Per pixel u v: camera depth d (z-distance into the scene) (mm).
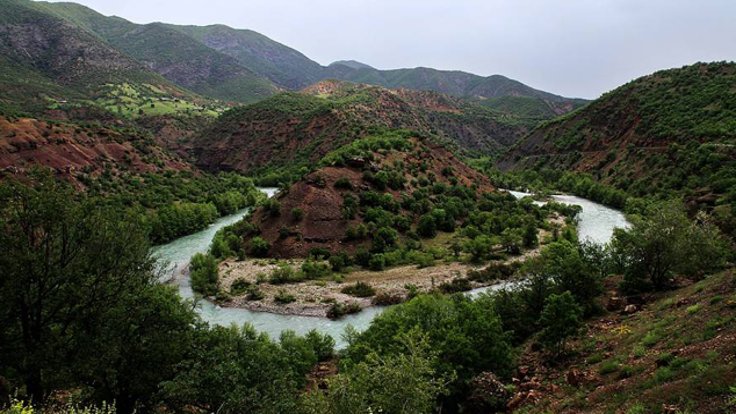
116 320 21766
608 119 148750
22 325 20406
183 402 18766
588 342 26391
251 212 79188
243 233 71625
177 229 81375
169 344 22141
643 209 85688
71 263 21453
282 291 52750
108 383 21125
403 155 102750
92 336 21297
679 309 25438
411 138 118812
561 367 24391
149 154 118250
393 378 15555
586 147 147125
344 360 27484
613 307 31266
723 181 72062
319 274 59125
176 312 24391
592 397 18609
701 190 75688
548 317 26125
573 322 25500
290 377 23375
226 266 62125
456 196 92875
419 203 81625
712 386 14750
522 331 31719
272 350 22281
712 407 13836
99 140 108188
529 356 27406
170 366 21469
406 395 15273
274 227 70688
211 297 52188
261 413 16094
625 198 100188
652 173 101750
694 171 88250
